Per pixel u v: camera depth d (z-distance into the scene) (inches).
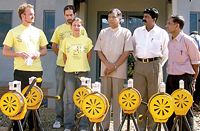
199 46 244.5
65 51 170.6
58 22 239.3
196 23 315.6
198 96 250.4
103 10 331.0
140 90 156.8
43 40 166.6
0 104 111.9
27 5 156.4
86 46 168.7
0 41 344.8
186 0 228.4
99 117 107.3
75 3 290.4
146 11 154.9
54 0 333.1
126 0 327.9
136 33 160.9
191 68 148.2
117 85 161.5
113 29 163.8
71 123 168.2
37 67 159.5
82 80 127.4
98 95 107.7
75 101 126.3
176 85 150.4
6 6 341.1
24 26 157.5
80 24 166.7
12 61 340.2
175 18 149.2
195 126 194.4
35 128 132.3
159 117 110.0
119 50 161.9
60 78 183.8
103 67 164.4
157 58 153.5
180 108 120.6
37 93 126.6
